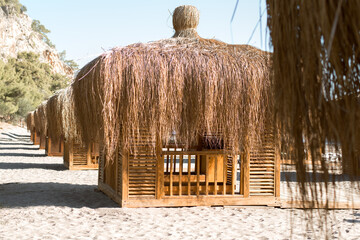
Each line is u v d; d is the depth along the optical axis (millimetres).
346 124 1173
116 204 7004
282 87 1367
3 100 41781
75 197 7766
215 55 6535
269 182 7148
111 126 6102
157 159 6777
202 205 6934
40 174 11609
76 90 7246
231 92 6359
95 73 6293
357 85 1212
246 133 6566
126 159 6676
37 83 70562
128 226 5492
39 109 20703
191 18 7699
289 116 1357
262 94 6484
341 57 1182
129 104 6133
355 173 1309
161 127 6293
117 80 6098
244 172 7047
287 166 1528
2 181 10016
